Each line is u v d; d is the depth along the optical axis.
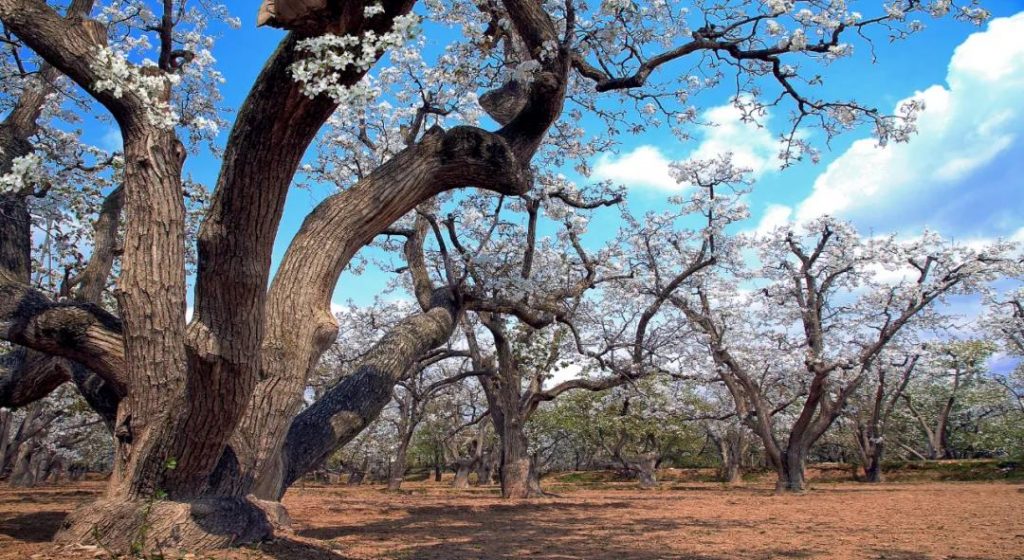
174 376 5.50
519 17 6.73
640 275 19.50
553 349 18.66
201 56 8.67
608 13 6.64
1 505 13.16
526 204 12.45
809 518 12.06
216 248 4.74
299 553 5.67
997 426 37.28
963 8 7.05
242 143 4.73
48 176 7.32
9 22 5.30
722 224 17.27
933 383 36.22
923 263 22.31
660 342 21.33
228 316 4.83
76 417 25.98
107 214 9.07
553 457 49.38
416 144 6.50
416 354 8.83
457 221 14.24
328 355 22.11
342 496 19.94
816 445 43.69
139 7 8.73
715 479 37.41
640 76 7.24
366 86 3.81
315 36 4.38
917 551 7.52
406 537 8.72
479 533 9.41
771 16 7.22
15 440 23.34
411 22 3.71
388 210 6.44
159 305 5.49
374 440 35.38
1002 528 9.95
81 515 5.33
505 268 12.74
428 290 12.97
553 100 6.92
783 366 24.25
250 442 5.96
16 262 7.62
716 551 7.62
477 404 33.78
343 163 13.01
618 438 31.88
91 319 6.22
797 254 23.28
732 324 24.45
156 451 5.29
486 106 9.38
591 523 11.14
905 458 42.28
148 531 5.12
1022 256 21.58
